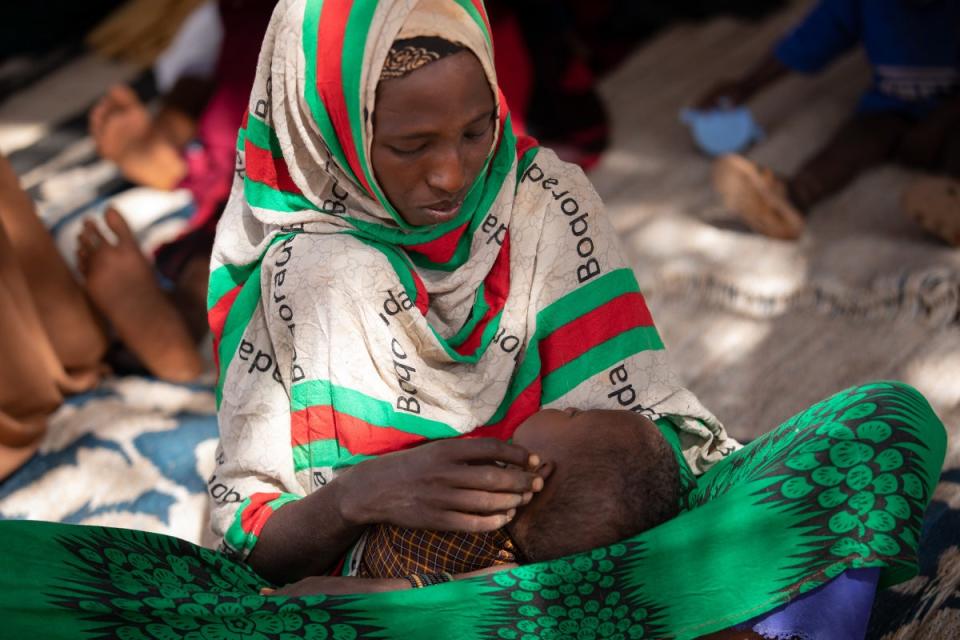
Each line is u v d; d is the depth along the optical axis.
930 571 1.88
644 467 1.47
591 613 1.41
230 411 1.64
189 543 1.54
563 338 1.72
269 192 1.65
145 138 3.41
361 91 1.46
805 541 1.34
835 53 3.46
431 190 1.52
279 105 1.58
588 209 1.75
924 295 2.68
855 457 1.37
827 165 3.22
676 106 3.91
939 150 3.27
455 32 1.46
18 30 4.73
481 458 1.41
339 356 1.55
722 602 1.37
